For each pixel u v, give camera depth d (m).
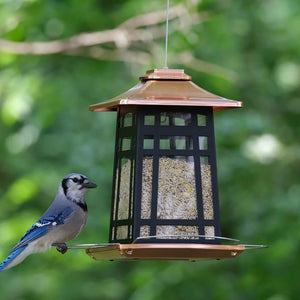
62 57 14.33
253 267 14.67
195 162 7.92
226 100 7.68
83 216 9.12
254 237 14.66
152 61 13.69
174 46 13.71
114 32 12.72
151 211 7.76
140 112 7.93
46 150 15.70
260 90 15.68
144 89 7.89
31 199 15.79
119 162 8.38
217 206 7.89
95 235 15.05
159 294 15.21
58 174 15.16
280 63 16.02
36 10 12.77
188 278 15.42
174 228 7.79
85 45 12.73
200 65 14.04
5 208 15.55
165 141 7.92
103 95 14.92
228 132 14.76
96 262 16.36
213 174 7.95
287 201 14.73
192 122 7.98
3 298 15.72
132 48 13.97
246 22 15.37
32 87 13.45
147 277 15.46
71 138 15.58
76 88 14.62
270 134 15.05
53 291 15.89
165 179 7.86
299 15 15.75
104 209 15.36
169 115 7.96
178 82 8.05
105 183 15.28
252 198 15.20
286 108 15.80
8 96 13.41
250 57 15.86
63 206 9.01
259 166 15.22
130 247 7.18
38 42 12.73
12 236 14.61
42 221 8.91
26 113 13.99
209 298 15.21
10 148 14.84
